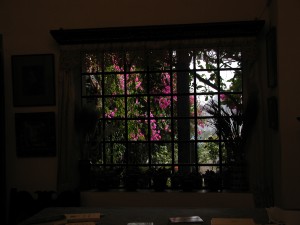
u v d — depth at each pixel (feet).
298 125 9.85
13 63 12.51
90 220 6.63
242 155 11.27
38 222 6.44
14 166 12.58
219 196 11.11
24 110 12.57
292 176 9.80
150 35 11.50
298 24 9.92
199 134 12.09
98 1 12.25
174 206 11.31
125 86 12.39
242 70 11.50
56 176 12.36
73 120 11.90
